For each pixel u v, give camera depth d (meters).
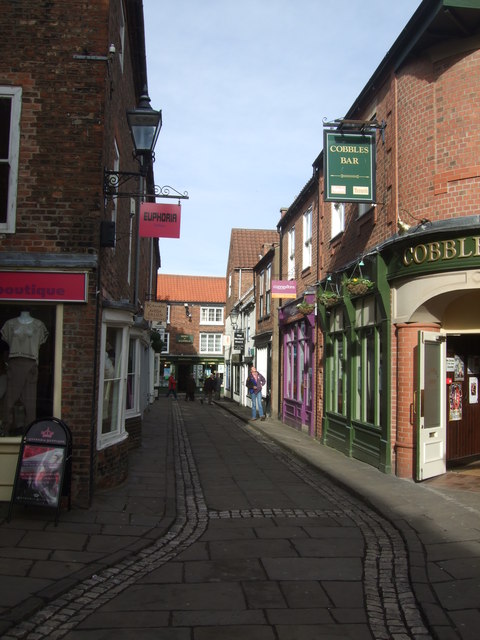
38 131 7.69
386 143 10.27
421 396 9.00
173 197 8.57
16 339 7.54
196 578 5.20
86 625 4.19
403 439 9.45
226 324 41.25
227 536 6.60
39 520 6.76
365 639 4.03
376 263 10.05
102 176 7.83
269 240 37.25
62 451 6.76
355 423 11.65
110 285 9.27
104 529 6.52
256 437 16.06
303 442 14.30
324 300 12.55
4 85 7.70
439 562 5.56
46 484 6.66
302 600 4.72
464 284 8.45
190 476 10.23
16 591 4.63
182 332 49.03
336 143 10.06
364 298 11.40
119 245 10.70
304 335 16.89
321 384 14.58
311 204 16.47
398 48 9.63
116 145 9.77
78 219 7.62
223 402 33.31
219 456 12.53
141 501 7.86
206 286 51.28
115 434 8.85
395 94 9.93
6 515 6.90
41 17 7.83
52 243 7.57
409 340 9.40
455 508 7.41
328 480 9.87
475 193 8.47
